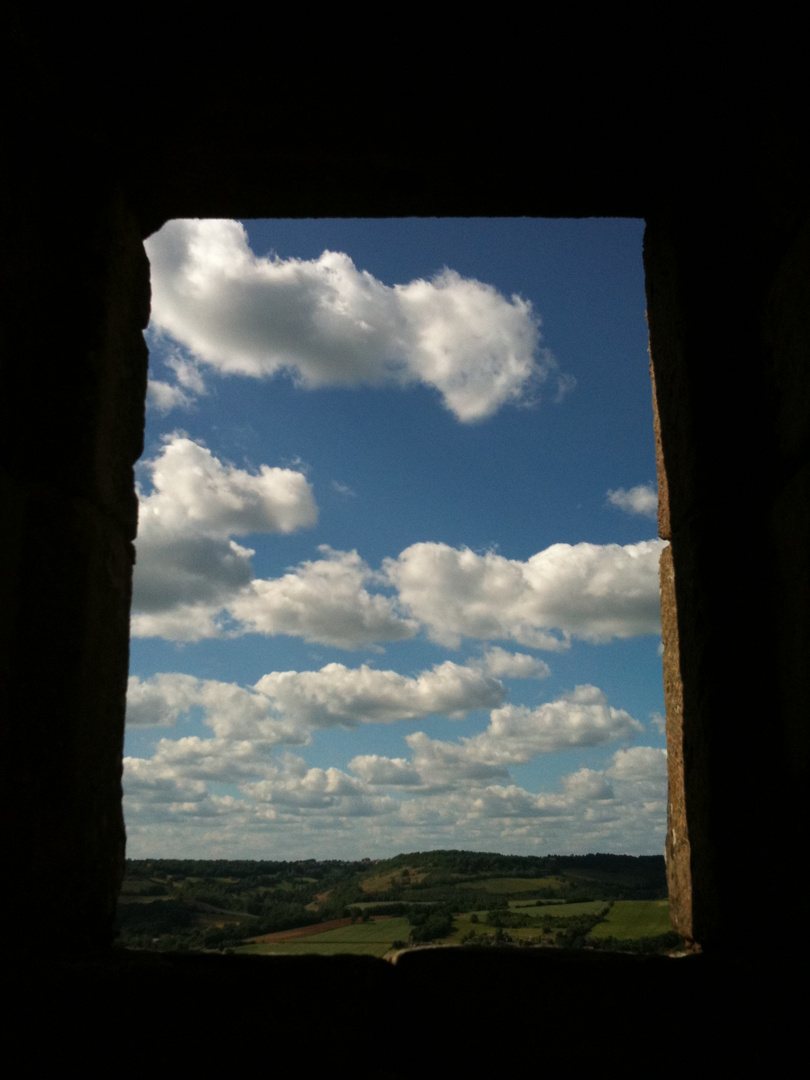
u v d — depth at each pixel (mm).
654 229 2902
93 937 2318
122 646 2598
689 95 2549
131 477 2742
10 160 2338
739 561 2432
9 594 2172
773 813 2262
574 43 2443
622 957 2086
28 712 2170
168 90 2523
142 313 2887
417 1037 2078
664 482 2846
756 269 2506
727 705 2361
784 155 2279
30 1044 1723
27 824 2119
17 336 2348
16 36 2230
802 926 2086
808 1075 1815
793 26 2197
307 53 2461
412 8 2391
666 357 2764
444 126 2643
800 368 2197
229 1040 1837
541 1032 2002
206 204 2920
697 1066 1920
